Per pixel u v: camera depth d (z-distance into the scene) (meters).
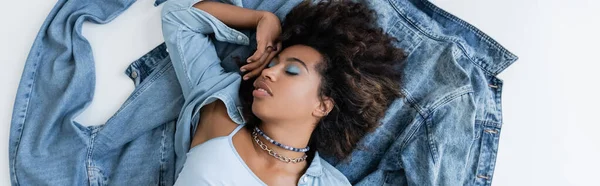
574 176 1.64
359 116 1.38
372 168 1.62
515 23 1.66
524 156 1.64
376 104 1.37
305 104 1.29
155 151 1.53
